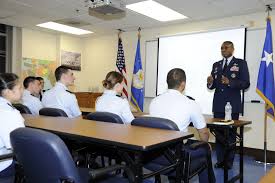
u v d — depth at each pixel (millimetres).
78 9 4598
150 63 5758
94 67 6914
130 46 6137
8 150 1627
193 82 5086
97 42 6855
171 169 1661
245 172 3477
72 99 3094
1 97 1683
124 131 1646
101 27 5859
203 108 4949
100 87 6762
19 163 1424
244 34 4480
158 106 2184
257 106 4398
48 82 6582
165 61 5473
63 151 1166
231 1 3951
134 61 5879
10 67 6133
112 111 2527
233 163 3840
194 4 4129
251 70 4457
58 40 6703
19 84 1751
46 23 5711
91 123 1979
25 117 2273
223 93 3648
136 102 5578
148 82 5777
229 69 3654
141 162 1347
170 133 1611
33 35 6297
